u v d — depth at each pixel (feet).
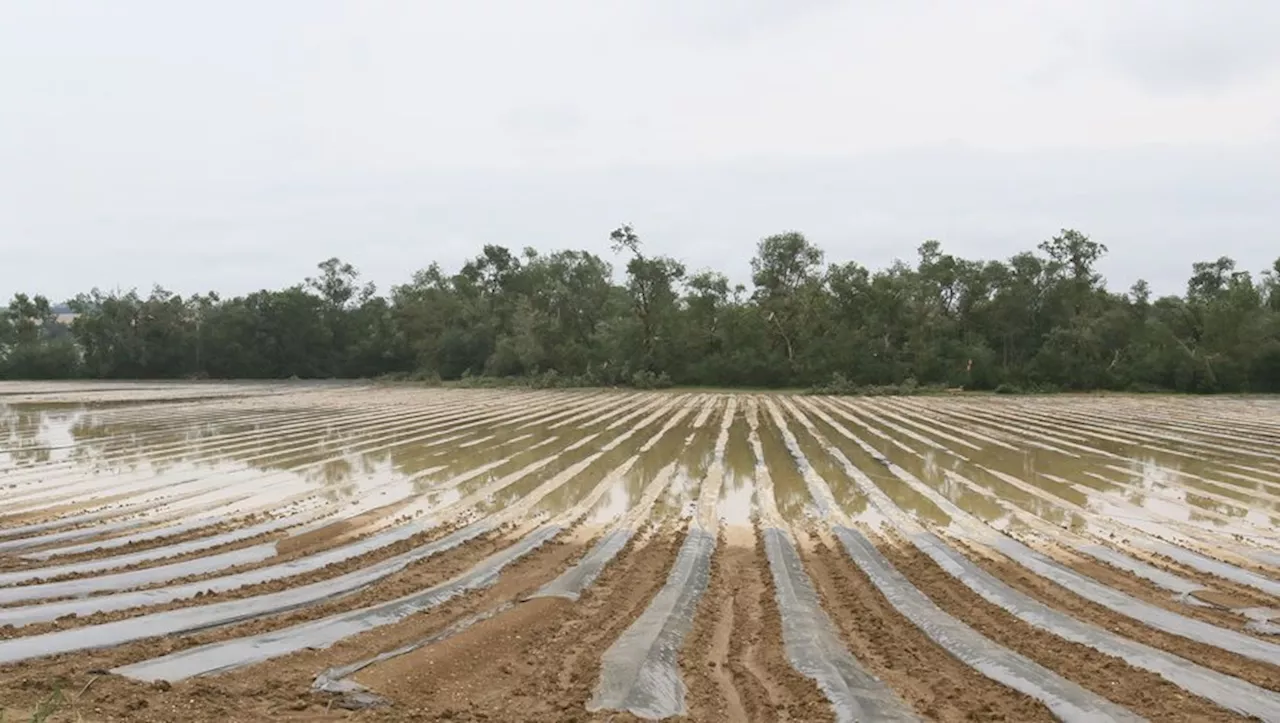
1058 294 230.68
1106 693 26.99
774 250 249.14
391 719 22.80
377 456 92.17
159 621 32.19
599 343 252.62
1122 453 96.73
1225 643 32.89
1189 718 24.86
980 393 214.48
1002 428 124.26
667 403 174.81
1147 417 144.46
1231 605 38.68
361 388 236.43
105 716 21.26
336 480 75.87
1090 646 31.86
